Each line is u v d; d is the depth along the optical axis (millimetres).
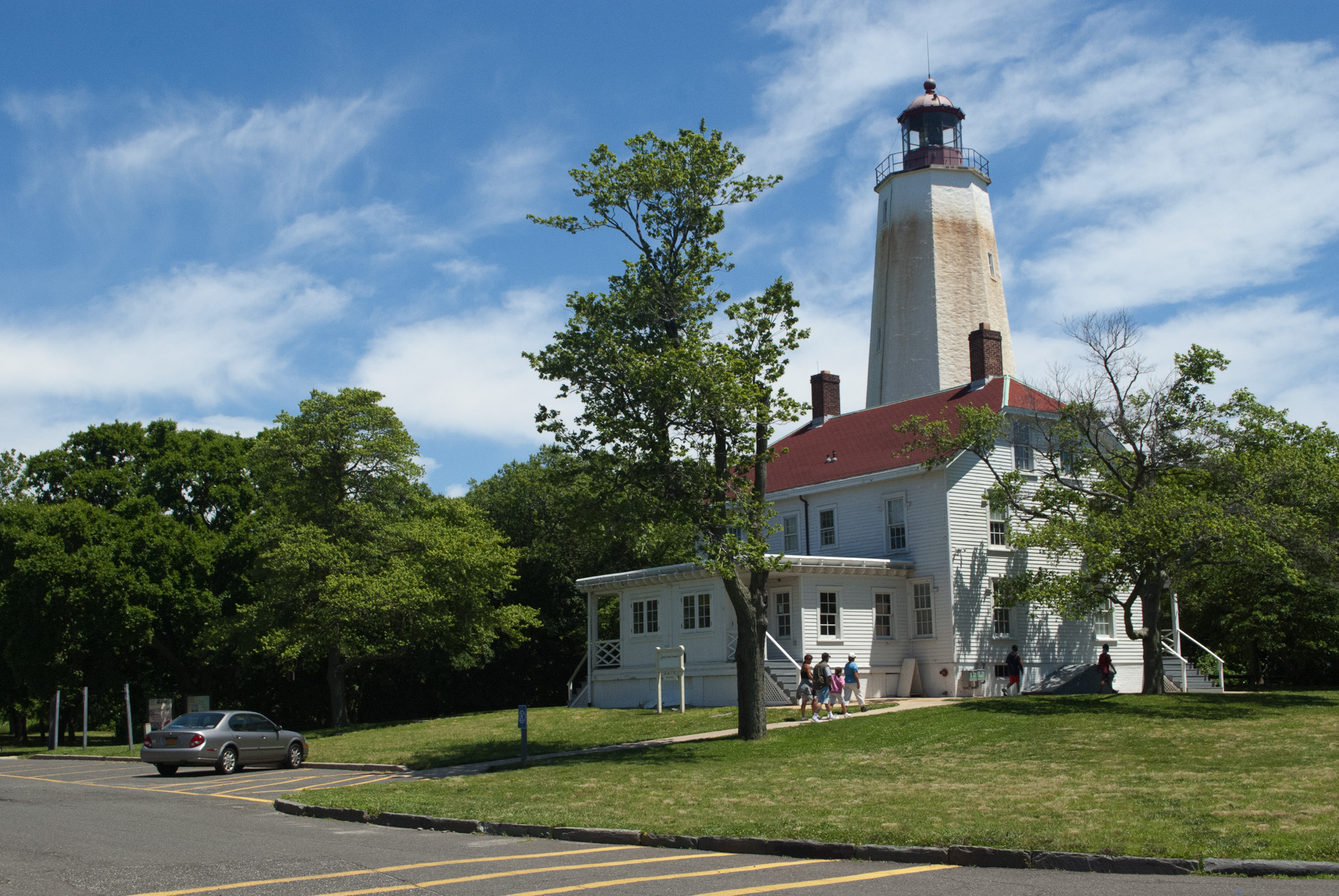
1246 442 29641
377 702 51844
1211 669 35719
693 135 23422
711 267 24266
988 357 39000
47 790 20359
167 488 47469
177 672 46469
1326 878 9117
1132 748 19156
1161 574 29578
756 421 22766
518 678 51438
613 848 11930
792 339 23719
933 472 34750
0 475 61844
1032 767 17312
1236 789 14000
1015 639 35594
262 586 39062
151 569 41781
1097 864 9891
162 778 23422
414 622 39188
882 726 23703
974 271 49250
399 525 40125
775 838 11578
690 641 35062
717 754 21000
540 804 15070
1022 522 33844
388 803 15289
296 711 50656
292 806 15812
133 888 9320
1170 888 8859
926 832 11406
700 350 22375
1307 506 28375
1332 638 40281
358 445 39688
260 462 40375
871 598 34438
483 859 11094
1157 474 29766
